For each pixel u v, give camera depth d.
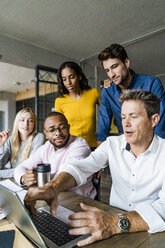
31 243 0.64
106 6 2.69
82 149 1.45
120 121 1.98
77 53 4.26
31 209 0.84
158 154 1.00
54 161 1.49
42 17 2.92
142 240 0.65
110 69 1.66
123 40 3.70
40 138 1.86
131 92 0.94
